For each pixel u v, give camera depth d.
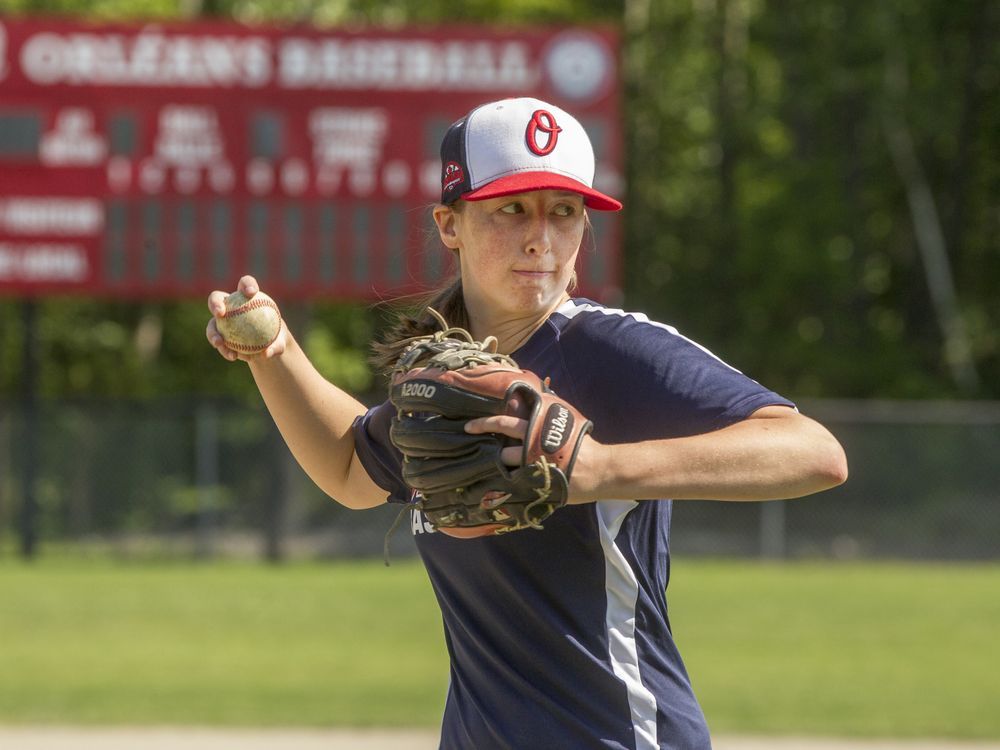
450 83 45.31
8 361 68.00
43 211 45.72
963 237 74.06
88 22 45.72
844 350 69.31
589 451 5.06
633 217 78.19
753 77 77.00
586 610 5.91
